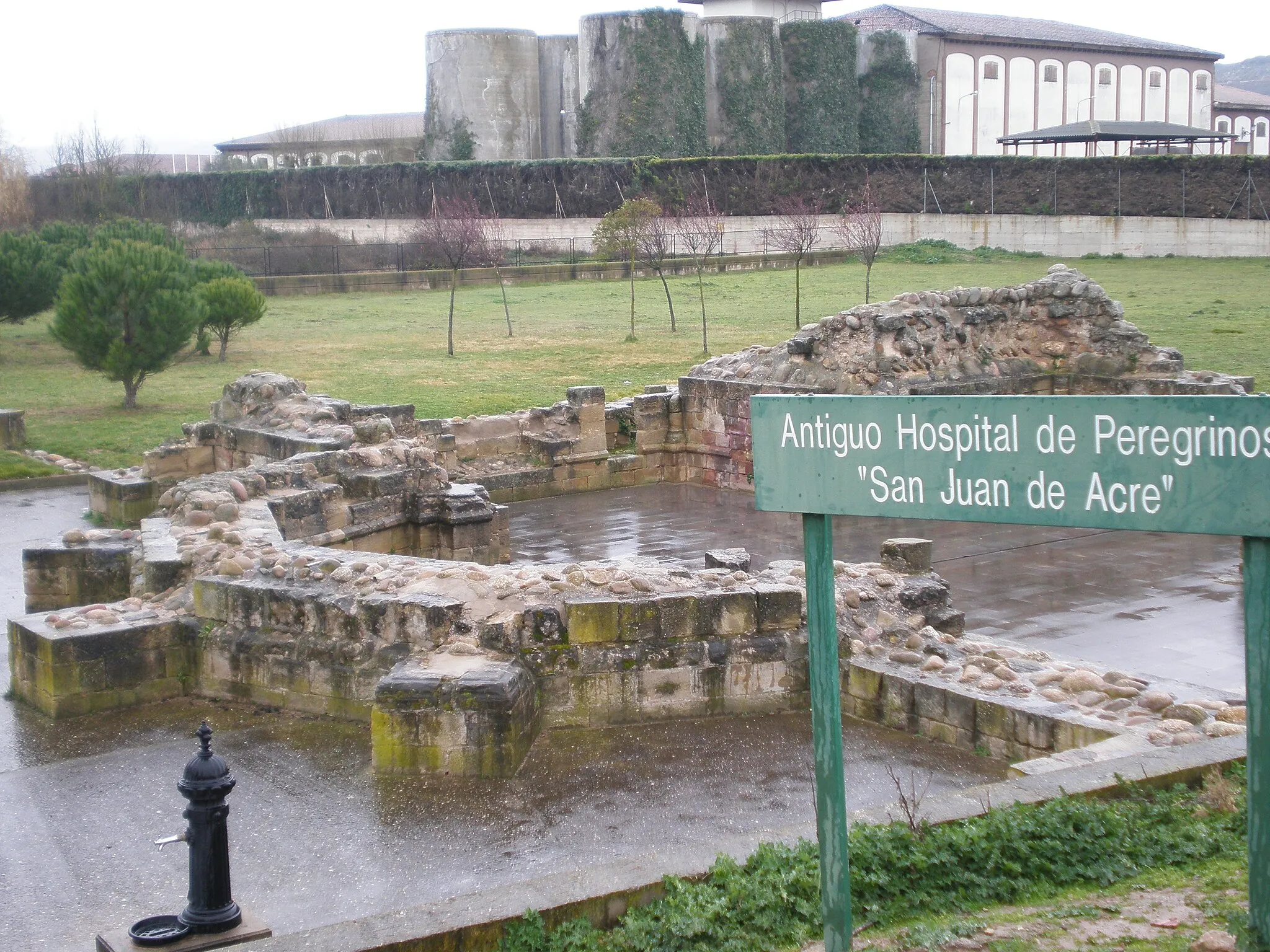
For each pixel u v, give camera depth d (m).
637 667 10.23
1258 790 4.64
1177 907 5.66
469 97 83.38
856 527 18.88
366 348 39.44
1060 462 4.79
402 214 73.62
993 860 6.36
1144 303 42.62
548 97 87.81
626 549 18.11
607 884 6.26
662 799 8.80
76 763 9.86
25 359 39.50
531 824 8.46
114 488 19.14
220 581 11.36
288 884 7.69
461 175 73.25
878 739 9.82
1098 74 94.12
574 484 22.86
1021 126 91.44
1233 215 64.69
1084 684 9.48
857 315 22.16
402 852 8.11
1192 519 4.55
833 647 5.30
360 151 92.19
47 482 22.52
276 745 10.10
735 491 22.75
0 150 67.75
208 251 62.34
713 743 9.82
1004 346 23.67
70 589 13.77
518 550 18.05
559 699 10.20
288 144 90.88
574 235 70.25
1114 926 5.51
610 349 38.12
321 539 15.04
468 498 16.69
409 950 5.80
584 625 10.23
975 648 10.67
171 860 8.15
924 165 71.50
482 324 45.28
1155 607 14.08
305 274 60.56
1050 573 15.80
